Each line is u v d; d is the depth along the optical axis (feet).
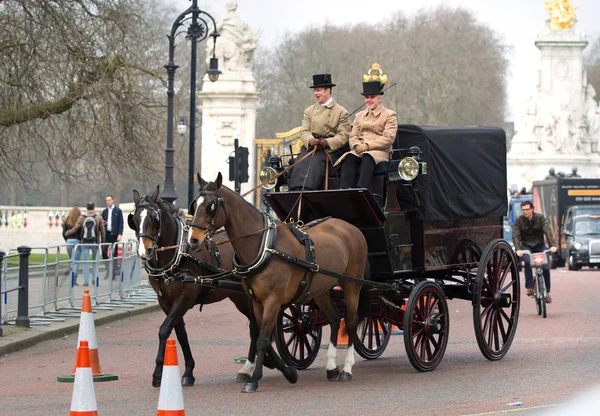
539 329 64.59
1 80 98.89
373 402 39.24
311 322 49.67
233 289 45.83
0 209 173.78
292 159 52.16
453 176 52.16
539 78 284.00
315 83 50.14
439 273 54.03
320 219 46.83
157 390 42.73
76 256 77.46
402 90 317.83
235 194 42.37
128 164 108.37
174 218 45.42
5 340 57.21
